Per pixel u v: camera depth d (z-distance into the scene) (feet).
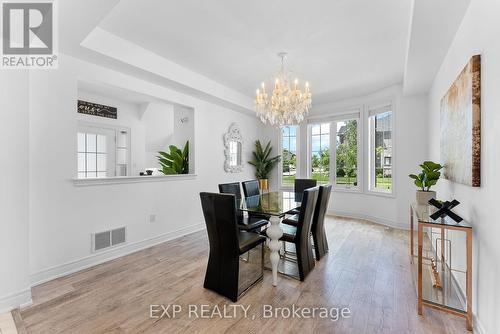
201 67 11.15
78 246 8.54
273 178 19.29
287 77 11.91
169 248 10.81
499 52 4.33
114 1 5.76
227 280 6.76
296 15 7.16
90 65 8.80
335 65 10.81
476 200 5.48
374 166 15.30
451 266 7.72
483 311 5.09
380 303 6.48
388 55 9.80
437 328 5.52
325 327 5.57
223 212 6.60
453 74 7.47
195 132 13.53
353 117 15.81
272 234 7.63
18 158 6.35
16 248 6.30
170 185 12.14
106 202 9.41
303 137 18.10
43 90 7.68
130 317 5.94
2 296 6.06
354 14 7.07
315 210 9.20
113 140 16.80
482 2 5.08
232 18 7.34
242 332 5.42
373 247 10.56
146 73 9.79
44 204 7.71
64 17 6.27
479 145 5.15
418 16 6.26
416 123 12.76
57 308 6.29
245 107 15.79
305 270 7.91
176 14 7.16
